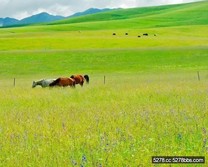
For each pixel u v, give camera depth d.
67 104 19.58
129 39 110.81
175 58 76.25
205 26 173.38
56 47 97.19
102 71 66.50
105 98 21.97
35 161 8.81
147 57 77.19
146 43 103.06
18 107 19.27
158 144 9.75
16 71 67.25
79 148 9.70
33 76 61.84
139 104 17.91
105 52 82.06
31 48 96.25
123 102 19.25
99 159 8.56
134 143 9.90
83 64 72.81
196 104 16.75
